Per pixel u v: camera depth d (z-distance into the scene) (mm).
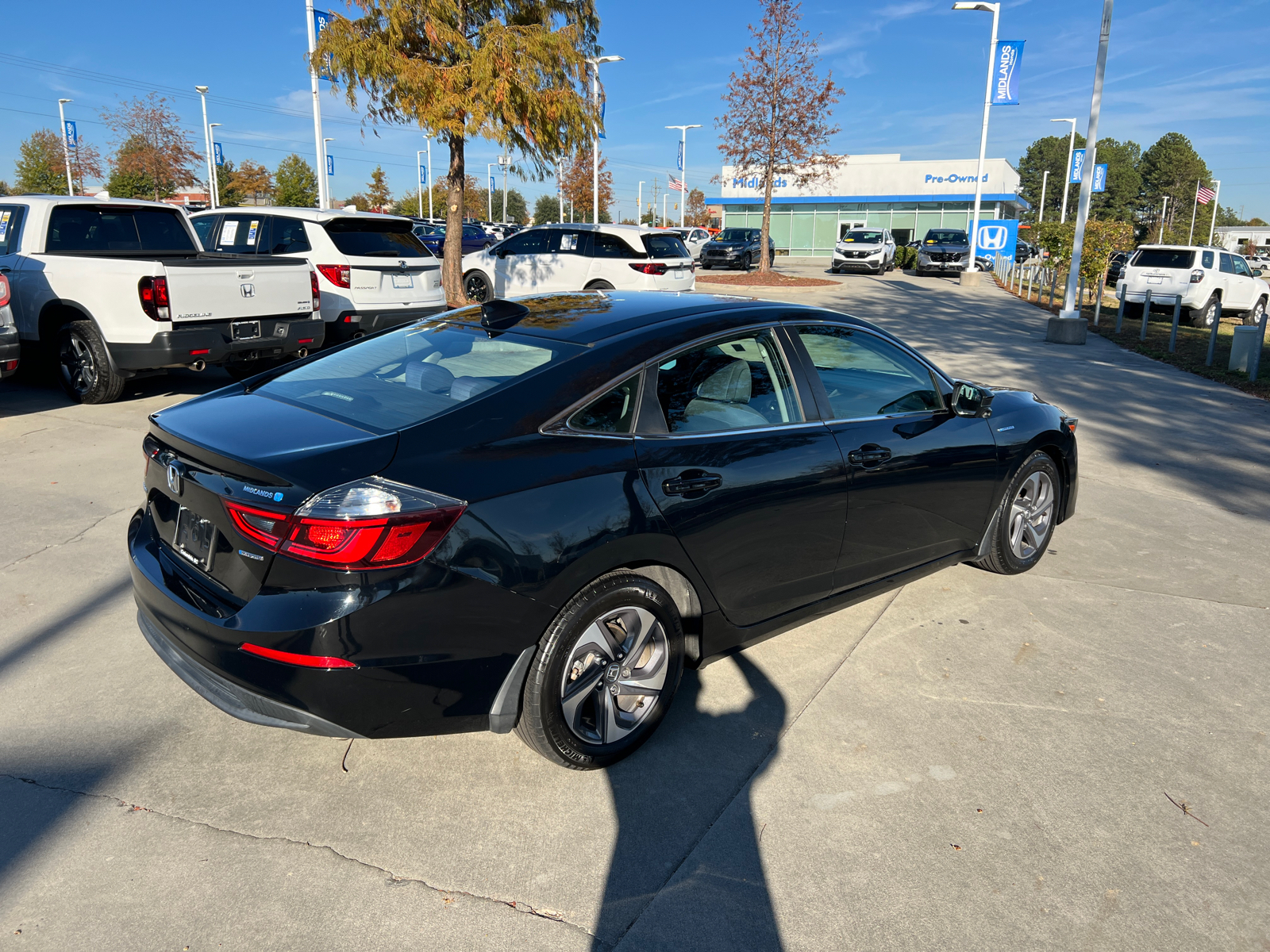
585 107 13648
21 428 6945
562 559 2621
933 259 33969
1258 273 24703
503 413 2711
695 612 3133
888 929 2307
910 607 4348
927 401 4078
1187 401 10039
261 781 2824
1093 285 19844
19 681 3365
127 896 2320
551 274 15625
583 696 2820
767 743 3137
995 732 3246
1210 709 3451
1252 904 2434
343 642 2355
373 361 3309
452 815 2695
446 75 12805
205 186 46312
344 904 2320
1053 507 4824
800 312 3617
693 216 77500
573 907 2342
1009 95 27672
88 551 4602
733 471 3094
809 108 29766
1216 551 5234
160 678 3426
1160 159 132375
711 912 2342
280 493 2391
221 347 7438
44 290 7551
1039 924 2338
